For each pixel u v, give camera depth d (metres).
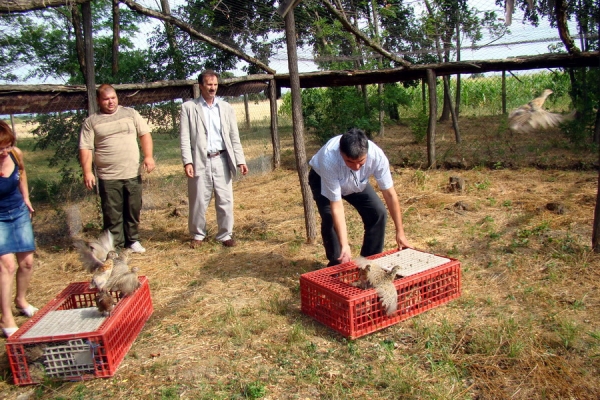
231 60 13.16
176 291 5.62
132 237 7.02
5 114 6.79
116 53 10.59
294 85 6.54
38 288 6.00
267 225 7.99
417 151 13.48
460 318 4.53
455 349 4.04
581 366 3.69
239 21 9.89
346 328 4.23
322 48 13.06
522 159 11.18
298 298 5.21
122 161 6.61
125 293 4.44
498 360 3.83
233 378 3.82
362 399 3.47
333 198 4.60
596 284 4.98
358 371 3.81
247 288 5.57
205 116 6.79
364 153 4.11
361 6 11.27
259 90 12.20
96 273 4.26
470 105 24.75
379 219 5.13
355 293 4.25
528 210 7.64
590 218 7.05
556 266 5.49
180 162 11.80
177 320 4.87
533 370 3.66
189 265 6.45
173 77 11.98
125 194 6.79
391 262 4.88
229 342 4.35
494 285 5.19
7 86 6.72
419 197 8.91
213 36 9.91
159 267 6.43
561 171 10.15
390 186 4.86
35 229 7.83
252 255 6.65
